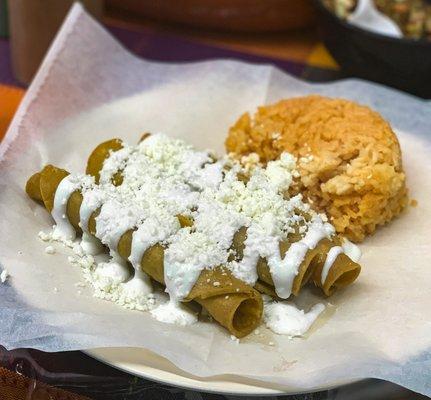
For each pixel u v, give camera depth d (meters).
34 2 0.57
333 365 0.41
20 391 0.42
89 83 0.56
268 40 0.67
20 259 0.45
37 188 0.48
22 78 0.60
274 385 0.40
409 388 0.40
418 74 0.60
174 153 0.50
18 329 0.41
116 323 0.42
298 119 0.52
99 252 0.47
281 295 0.45
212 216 0.46
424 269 0.48
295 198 0.48
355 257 0.48
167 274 0.44
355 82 0.59
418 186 0.53
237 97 0.58
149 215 0.46
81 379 0.43
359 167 0.49
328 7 0.62
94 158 0.50
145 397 0.42
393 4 0.65
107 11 0.68
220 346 0.42
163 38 0.66
